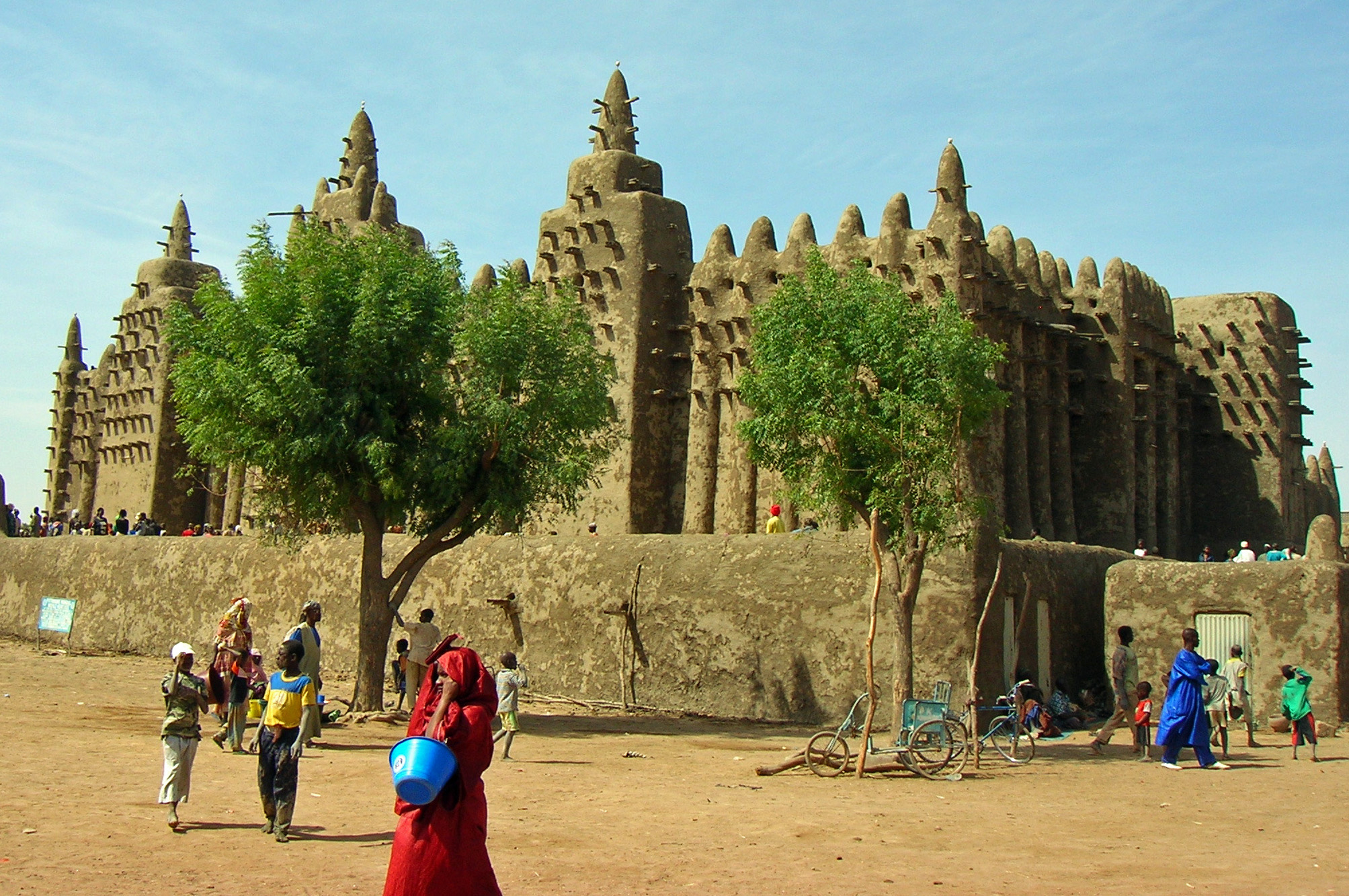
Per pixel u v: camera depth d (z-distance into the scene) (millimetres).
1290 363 33938
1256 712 20844
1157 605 21922
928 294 25672
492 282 34406
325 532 22844
